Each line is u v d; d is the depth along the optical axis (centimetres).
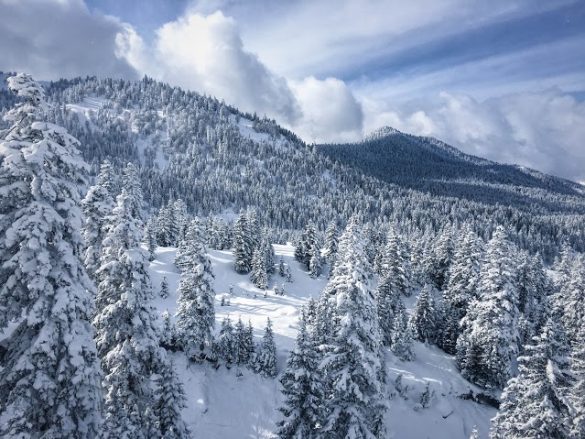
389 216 19175
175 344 3812
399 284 5416
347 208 18962
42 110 1239
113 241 1758
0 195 1170
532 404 2028
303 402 1969
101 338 1758
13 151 1141
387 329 4884
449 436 3725
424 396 4009
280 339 4538
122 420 1576
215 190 18112
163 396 1994
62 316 1156
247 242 7725
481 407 4284
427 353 4994
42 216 1158
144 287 1805
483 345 4216
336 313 1841
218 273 7331
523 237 16462
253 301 6212
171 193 15612
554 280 7725
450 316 5334
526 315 5938
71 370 1217
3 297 1178
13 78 1185
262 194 18638
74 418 1248
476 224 17612
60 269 1214
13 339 1229
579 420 2002
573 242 17975
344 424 1725
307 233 8769
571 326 4981
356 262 1825
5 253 1177
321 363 1719
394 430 3578
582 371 2169
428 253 7625
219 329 4566
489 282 4197
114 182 4741
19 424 1112
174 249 7731
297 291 7362
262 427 3344
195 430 3077
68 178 1304
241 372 3841
